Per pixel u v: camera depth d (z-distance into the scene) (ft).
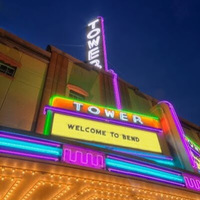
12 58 37.81
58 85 39.68
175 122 43.70
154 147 38.81
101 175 22.91
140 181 24.66
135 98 53.88
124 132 37.93
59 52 46.47
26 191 24.77
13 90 34.63
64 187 24.43
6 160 19.51
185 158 38.73
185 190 27.89
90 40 71.61
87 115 36.35
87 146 23.98
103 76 50.96
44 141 21.94
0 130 20.48
